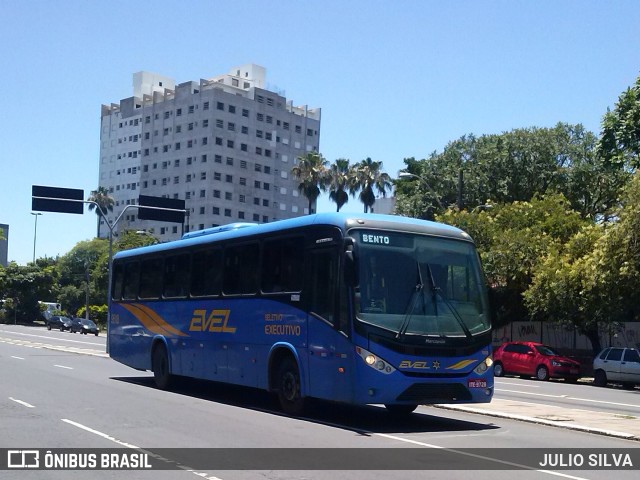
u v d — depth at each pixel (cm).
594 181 5466
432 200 5678
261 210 11819
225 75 12206
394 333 1323
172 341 1995
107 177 13350
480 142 5841
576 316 3584
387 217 1427
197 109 11562
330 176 6681
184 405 1691
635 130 3234
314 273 1446
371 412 1659
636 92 3269
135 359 2206
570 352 4022
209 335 1805
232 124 11538
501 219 4431
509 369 3631
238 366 1677
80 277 11938
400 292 1359
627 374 3183
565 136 5684
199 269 1894
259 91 11919
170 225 12138
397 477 946
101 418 1432
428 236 1422
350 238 1347
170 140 11925
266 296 1591
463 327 1386
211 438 1223
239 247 1725
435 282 1393
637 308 3303
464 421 1547
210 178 11244
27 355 3409
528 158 5525
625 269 3073
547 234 4222
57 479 919
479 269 1455
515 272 4094
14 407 1572
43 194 3409
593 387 3103
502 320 4491
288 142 12256
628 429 1426
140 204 3850
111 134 13388
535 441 1285
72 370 2616
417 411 1708
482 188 5544
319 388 1402
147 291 2167
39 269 10844
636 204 3108
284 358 1537
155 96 12319
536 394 2392
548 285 3631
